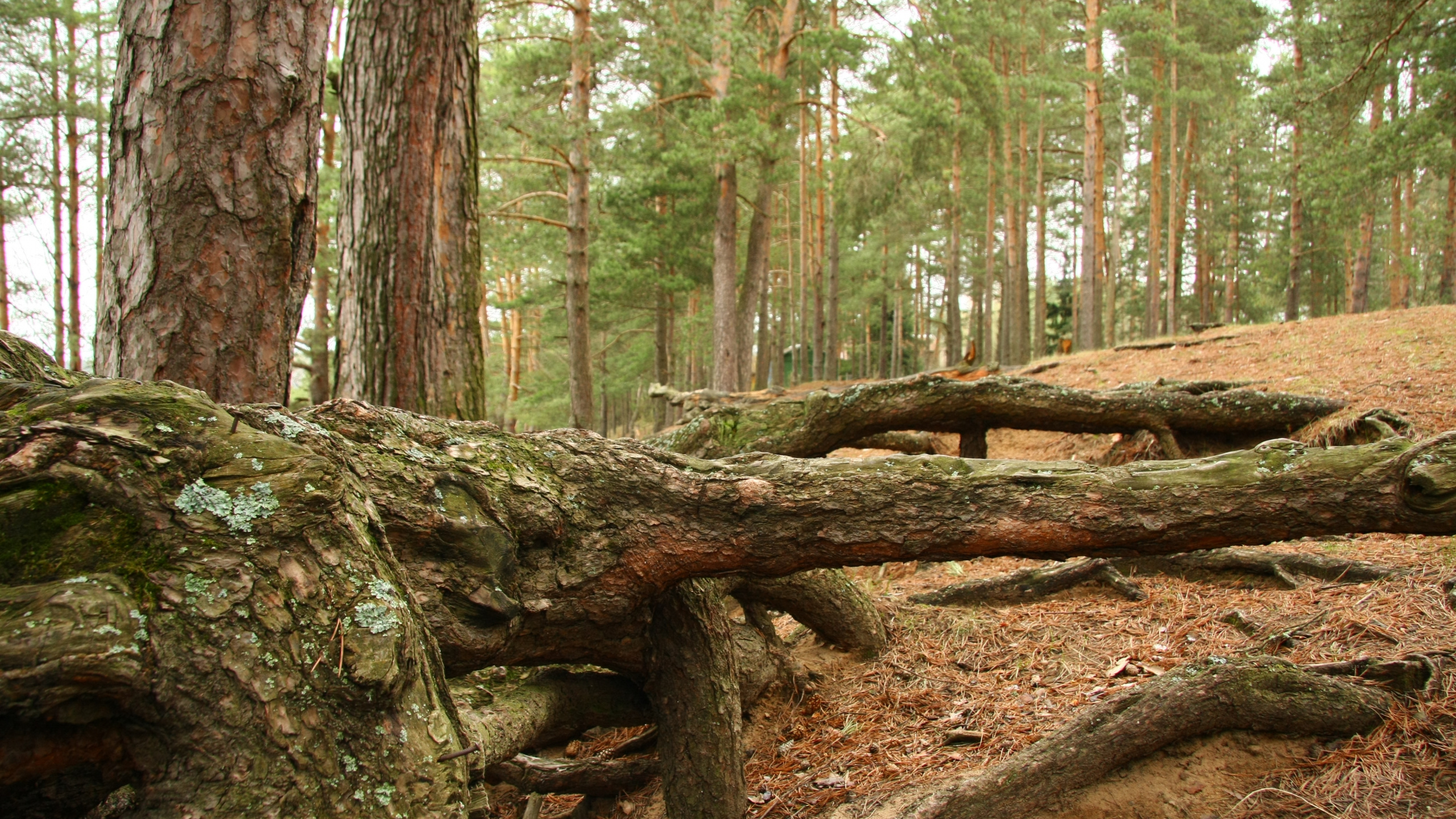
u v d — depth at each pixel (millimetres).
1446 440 2389
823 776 3318
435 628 2154
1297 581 4289
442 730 1753
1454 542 4223
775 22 18125
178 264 3129
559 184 16406
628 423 42281
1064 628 4270
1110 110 24297
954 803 2666
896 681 4004
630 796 3559
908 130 17703
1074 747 2756
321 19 3408
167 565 1498
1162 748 2811
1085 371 11664
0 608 1315
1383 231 28922
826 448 5770
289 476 1674
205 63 3121
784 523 2574
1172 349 11758
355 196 5238
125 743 1438
